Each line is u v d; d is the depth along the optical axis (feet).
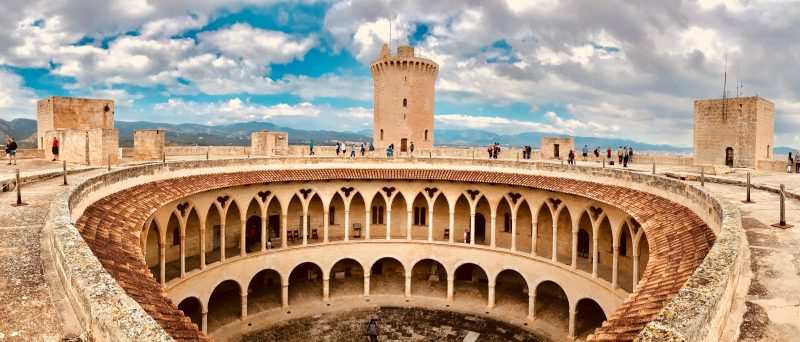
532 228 162.09
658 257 72.54
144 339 28.37
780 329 41.91
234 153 230.27
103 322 30.58
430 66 269.44
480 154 235.61
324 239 177.37
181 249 133.28
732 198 105.50
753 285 51.75
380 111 271.90
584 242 165.07
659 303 48.11
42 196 92.79
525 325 156.46
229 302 168.35
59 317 38.96
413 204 197.16
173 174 134.31
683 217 89.92
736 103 182.60
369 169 182.91
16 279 46.57
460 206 193.98
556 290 174.29
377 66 270.26
